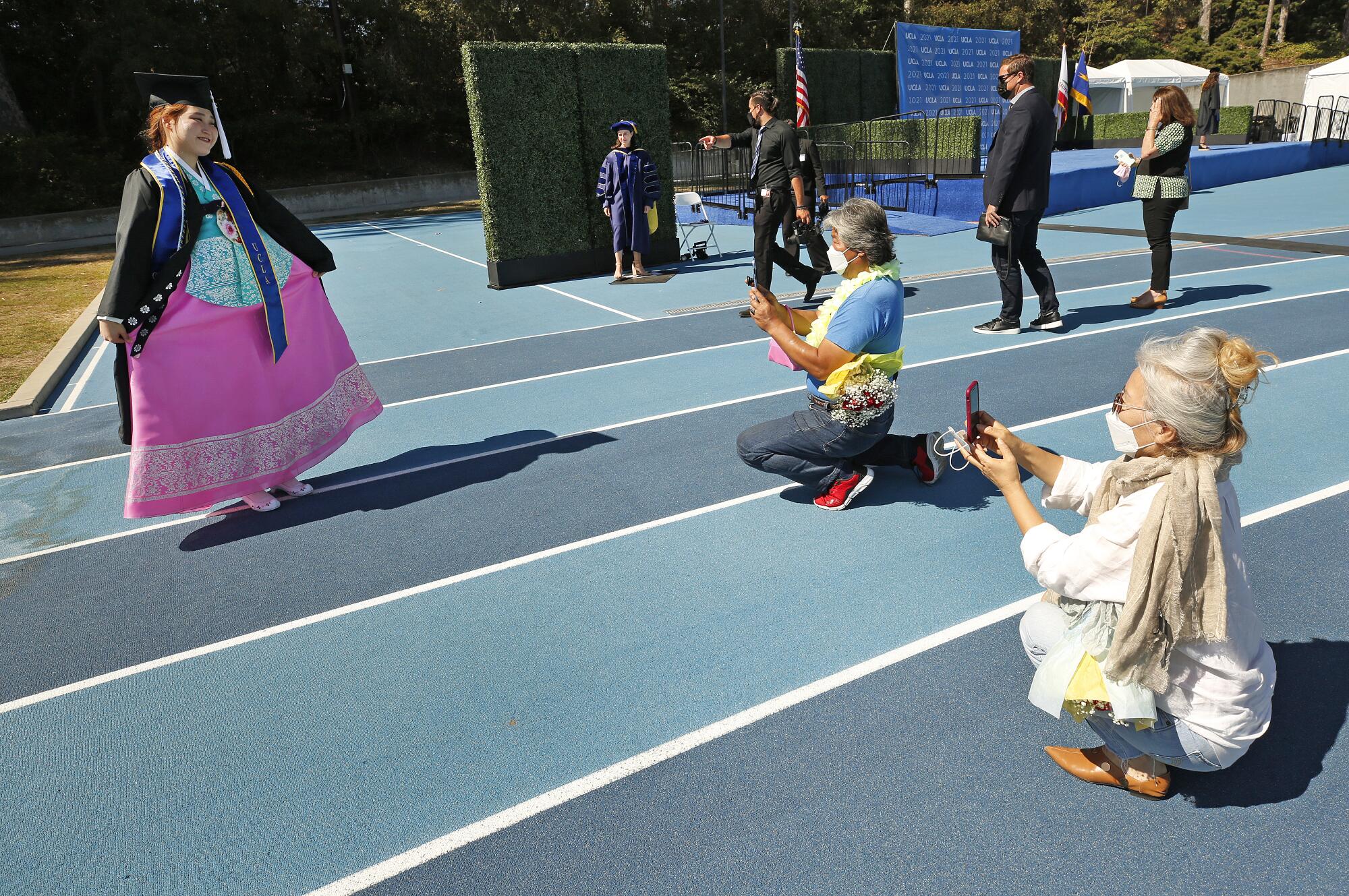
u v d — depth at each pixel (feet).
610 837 7.95
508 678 10.50
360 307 36.45
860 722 9.30
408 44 100.48
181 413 14.58
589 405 21.47
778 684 10.04
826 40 117.60
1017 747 8.81
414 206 92.38
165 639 11.93
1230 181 67.31
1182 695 7.09
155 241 13.88
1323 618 10.65
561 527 14.69
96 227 73.97
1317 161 76.13
